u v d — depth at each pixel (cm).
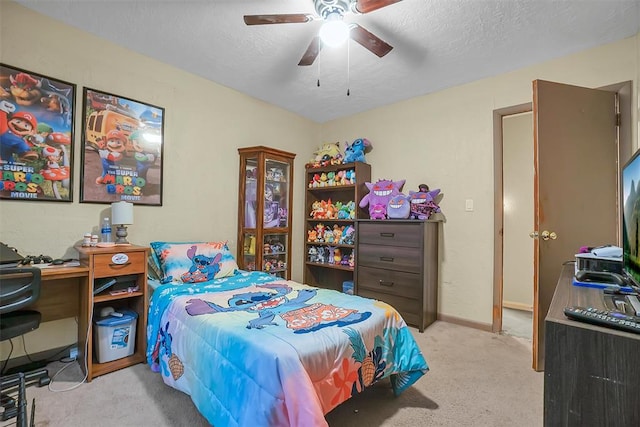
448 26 214
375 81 304
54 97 214
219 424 130
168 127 278
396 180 359
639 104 218
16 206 199
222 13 206
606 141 228
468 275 302
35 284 161
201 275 249
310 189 411
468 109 305
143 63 261
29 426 142
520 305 380
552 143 215
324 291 221
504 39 229
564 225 215
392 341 176
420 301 289
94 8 202
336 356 139
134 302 229
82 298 206
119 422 150
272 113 373
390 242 315
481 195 296
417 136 342
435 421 155
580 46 239
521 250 386
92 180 231
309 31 226
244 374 127
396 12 199
